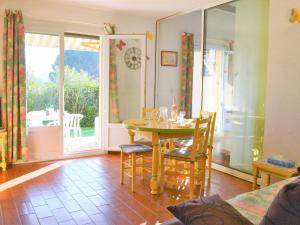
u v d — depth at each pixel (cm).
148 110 423
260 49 371
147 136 341
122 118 539
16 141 430
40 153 466
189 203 134
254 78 379
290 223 107
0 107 415
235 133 411
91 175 395
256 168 303
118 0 445
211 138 372
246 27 388
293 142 313
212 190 347
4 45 415
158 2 453
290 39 311
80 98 810
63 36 475
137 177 388
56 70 475
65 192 331
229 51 416
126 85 536
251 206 166
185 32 597
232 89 413
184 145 418
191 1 443
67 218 267
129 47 526
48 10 453
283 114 322
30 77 453
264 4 365
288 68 314
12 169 418
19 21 419
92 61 812
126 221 263
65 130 662
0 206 291
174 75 600
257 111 378
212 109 450
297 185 115
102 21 507
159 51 577
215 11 440
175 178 384
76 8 479
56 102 478
